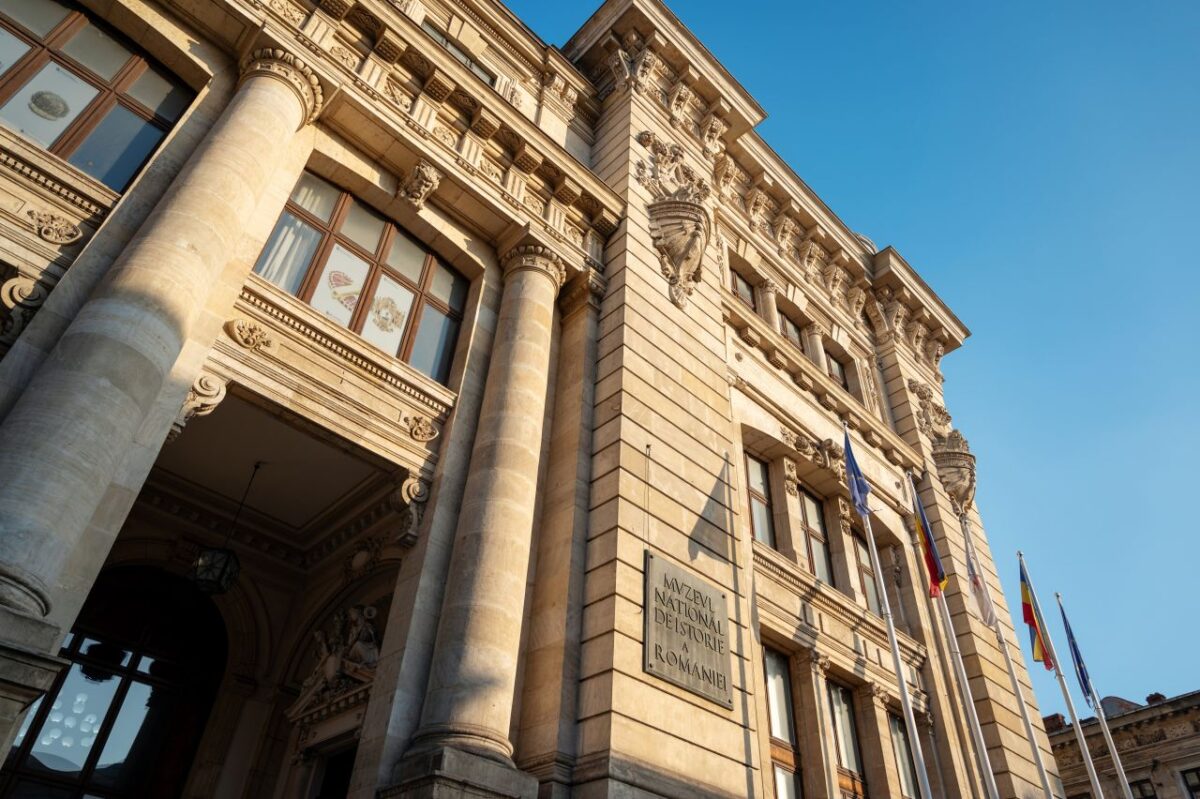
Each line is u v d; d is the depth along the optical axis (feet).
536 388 43.24
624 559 38.24
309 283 40.09
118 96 36.83
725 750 37.11
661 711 35.24
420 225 46.01
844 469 63.77
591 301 50.29
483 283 47.60
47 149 33.30
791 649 51.11
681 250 55.11
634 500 40.86
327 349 38.06
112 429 26.40
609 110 64.59
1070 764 123.95
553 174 52.11
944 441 82.53
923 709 59.21
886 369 86.12
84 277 30.63
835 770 47.29
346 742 38.17
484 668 32.91
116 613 44.80
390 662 34.50
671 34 67.87
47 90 34.53
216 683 46.57
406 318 43.83
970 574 65.87
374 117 43.14
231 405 38.88
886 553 69.05
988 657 66.74
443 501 38.68
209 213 32.65
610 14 68.85
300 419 36.29
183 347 32.17
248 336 35.01
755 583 49.26
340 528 46.85
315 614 47.09
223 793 42.11
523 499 38.83
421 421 40.55
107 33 37.96
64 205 32.04
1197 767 111.24
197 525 47.11
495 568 35.70
